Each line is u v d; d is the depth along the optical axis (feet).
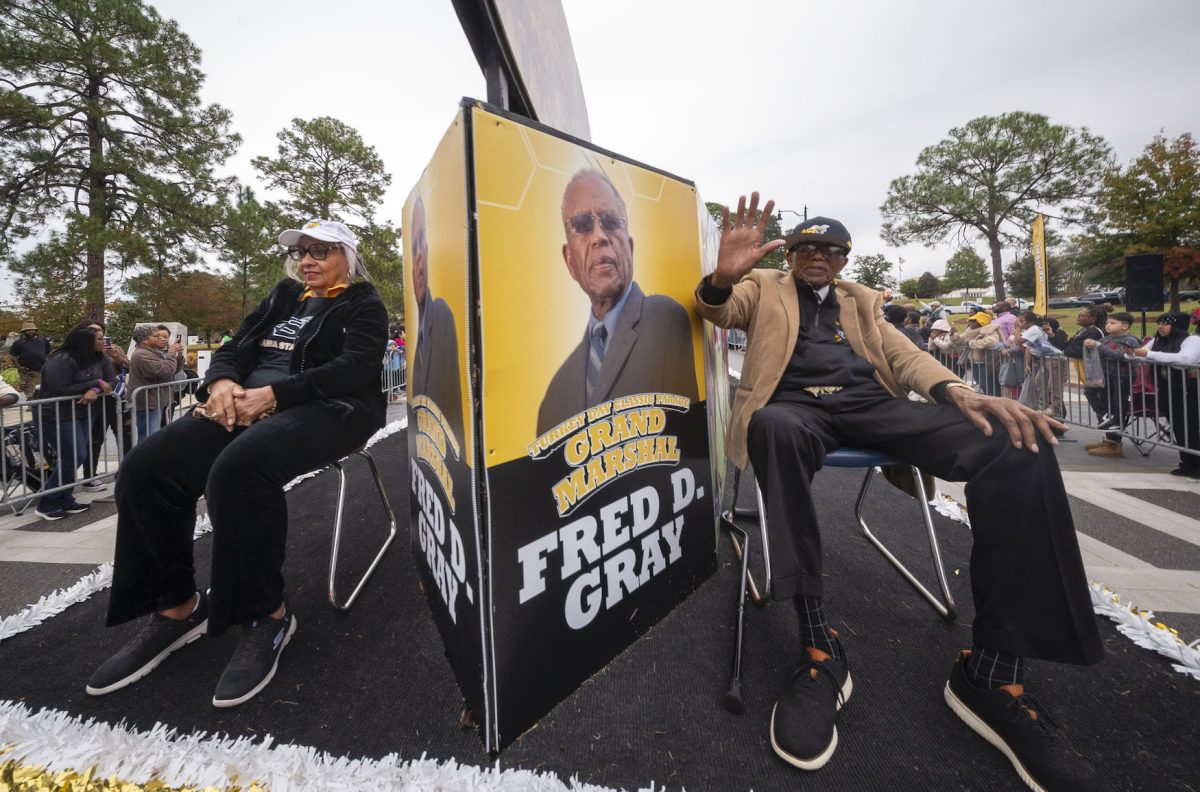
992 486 3.62
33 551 9.02
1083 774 3.13
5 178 51.08
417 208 5.27
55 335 55.77
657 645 4.76
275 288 5.91
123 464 4.41
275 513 4.41
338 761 3.46
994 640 3.53
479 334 3.17
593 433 4.20
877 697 4.15
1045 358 18.10
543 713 3.80
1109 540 8.21
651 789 3.29
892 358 5.10
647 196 4.87
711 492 6.00
